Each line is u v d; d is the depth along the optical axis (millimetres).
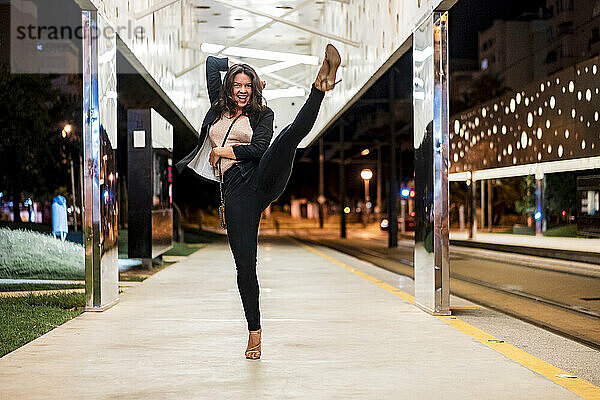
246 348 7605
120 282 15047
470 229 37812
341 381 6219
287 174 6723
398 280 16594
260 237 48656
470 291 15500
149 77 16000
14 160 26438
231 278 15883
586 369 7234
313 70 25766
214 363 6926
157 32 16859
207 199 43812
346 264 20797
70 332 8641
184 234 40031
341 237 48719
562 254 25906
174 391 5875
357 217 105625
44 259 16188
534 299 14023
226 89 6902
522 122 30781
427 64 10438
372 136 85562
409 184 57594
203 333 8586
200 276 16422
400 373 6527
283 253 26781
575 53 77875
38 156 27422
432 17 10070
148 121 17547
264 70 24219
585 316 11773
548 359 7750
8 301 11266
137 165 17625
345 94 20312
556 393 5855
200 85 26953
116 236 11391
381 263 24578
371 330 8820
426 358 7172
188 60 24281
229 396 5715
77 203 39375
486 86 75562
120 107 33969
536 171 29734
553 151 27812
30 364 6879
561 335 9164
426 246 10539
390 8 13281
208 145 7098
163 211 19391
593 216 25719
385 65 14320
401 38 12289
